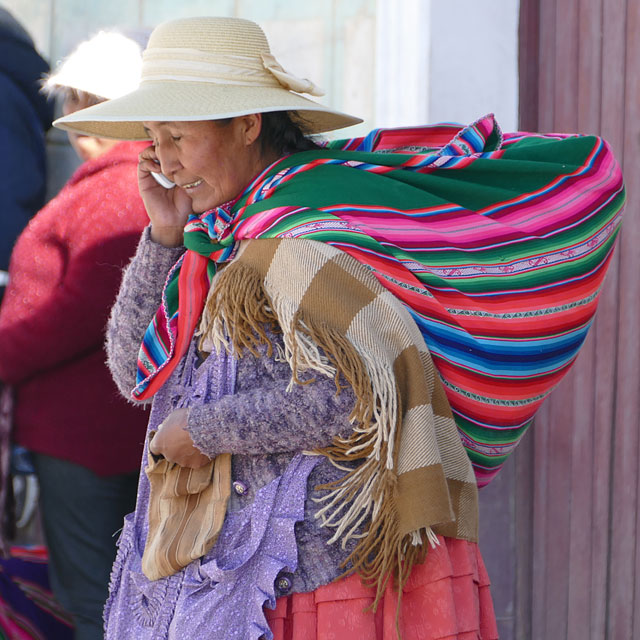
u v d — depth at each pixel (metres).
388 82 13.00
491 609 8.15
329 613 7.20
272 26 14.27
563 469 12.31
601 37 11.84
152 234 8.36
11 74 13.67
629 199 11.60
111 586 8.21
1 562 13.05
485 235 7.59
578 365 12.12
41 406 10.77
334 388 7.06
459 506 7.57
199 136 7.62
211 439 7.21
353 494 7.21
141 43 10.98
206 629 7.14
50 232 10.34
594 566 12.00
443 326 7.64
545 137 8.45
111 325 8.57
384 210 7.55
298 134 8.31
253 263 7.55
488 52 12.60
